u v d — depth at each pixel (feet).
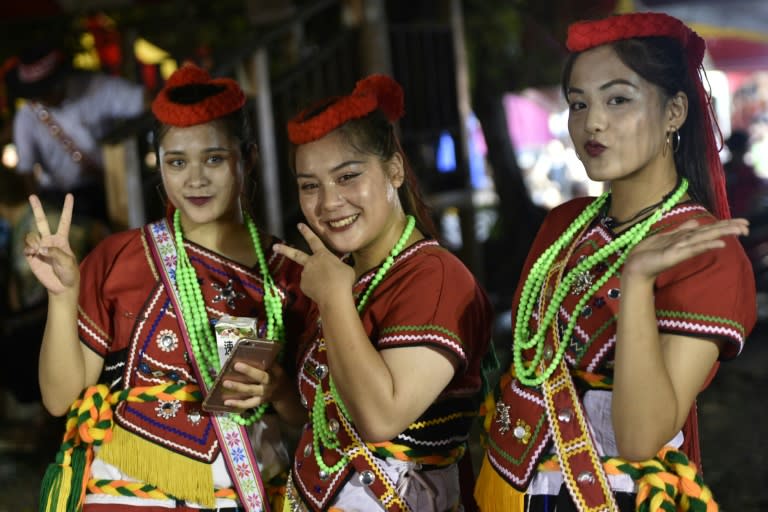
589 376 8.14
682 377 7.53
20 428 24.57
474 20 35.09
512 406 8.59
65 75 23.44
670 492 7.98
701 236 6.97
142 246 10.43
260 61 22.52
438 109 26.94
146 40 32.73
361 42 24.64
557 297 8.39
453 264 9.10
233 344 9.64
